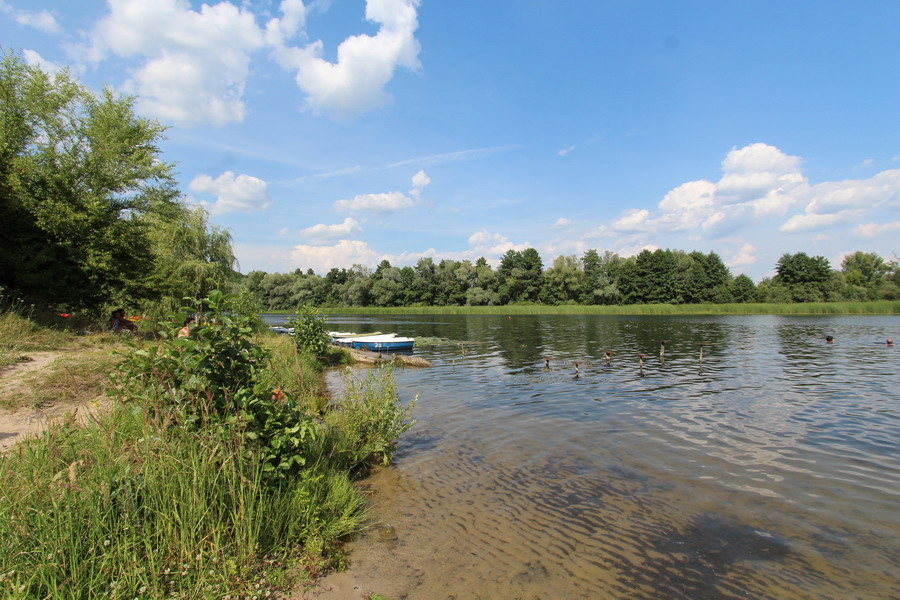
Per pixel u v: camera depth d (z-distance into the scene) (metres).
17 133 17.42
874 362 18.66
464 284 94.44
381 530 5.38
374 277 96.56
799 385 14.11
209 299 5.38
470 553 4.90
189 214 31.58
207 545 4.08
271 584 4.04
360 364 19.70
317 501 5.35
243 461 4.79
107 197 19.41
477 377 16.16
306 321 20.00
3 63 17.80
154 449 4.39
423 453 8.13
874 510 5.93
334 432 7.74
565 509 5.97
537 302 89.25
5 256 15.30
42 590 3.32
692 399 12.27
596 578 4.48
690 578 4.50
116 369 5.41
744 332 33.50
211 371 5.18
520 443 8.66
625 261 89.56
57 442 4.39
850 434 9.13
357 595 4.11
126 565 3.66
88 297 17.45
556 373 16.78
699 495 6.38
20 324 11.59
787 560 4.82
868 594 4.27
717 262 86.62
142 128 21.20
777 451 8.16
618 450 8.24
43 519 3.49
